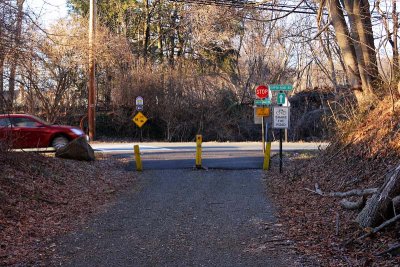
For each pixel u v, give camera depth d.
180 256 6.61
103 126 35.41
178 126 36.44
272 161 16.92
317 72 42.44
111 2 41.03
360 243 6.67
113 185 12.63
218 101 38.28
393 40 12.09
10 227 7.76
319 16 14.12
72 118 34.09
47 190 10.60
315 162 13.55
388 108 11.24
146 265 6.24
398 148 9.48
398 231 6.61
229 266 6.15
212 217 8.99
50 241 7.34
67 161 14.55
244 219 8.77
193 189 12.04
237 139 36.88
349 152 11.60
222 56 41.84
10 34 10.84
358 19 12.77
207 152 20.22
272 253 6.63
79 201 10.38
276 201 10.42
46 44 15.88
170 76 37.66
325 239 7.11
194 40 40.41
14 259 6.38
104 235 7.75
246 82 41.66
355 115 12.91
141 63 37.72
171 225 8.41
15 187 9.84
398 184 6.91
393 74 11.86
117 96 35.94
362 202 8.02
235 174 14.43
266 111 18.53
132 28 43.56
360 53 12.98
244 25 40.62
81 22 31.53
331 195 9.71
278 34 37.78
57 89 28.23
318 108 36.28
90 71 28.61
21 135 16.89
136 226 8.34
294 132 34.75
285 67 42.44
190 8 36.22
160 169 15.49
